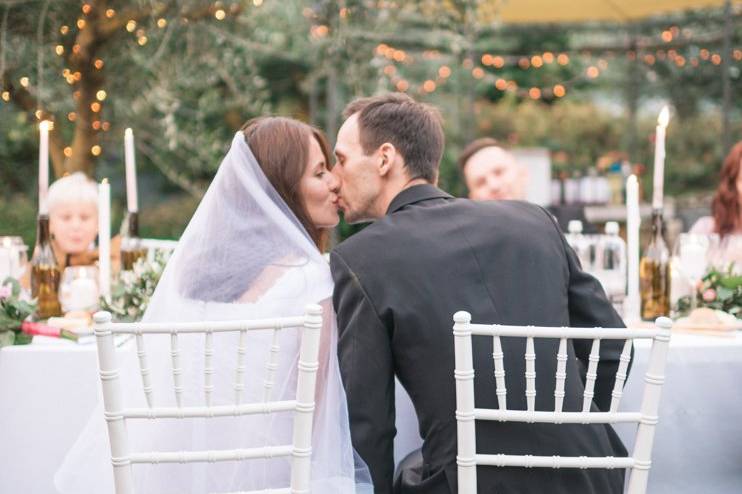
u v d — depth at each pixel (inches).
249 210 74.5
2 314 89.8
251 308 72.9
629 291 102.3
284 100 367.6
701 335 94.2
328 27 216.7
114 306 101.0
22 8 190.7
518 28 328.8
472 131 313.3
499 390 66.2
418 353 69.0
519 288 70.4
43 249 107.2
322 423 72.2
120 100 222.2
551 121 435.8
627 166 309.4
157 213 368.2
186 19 207.5
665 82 396.2
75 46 200.2
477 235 71.6
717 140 413.7
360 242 71.7
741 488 88.0
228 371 72.5
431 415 69.3
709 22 344.8
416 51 322.7
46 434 85.0
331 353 73.0
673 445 88.0
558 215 170.4
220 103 282.2
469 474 66.2
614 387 70.3
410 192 76.5
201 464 72.5
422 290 69.2
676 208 314.7
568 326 72.2
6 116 265.3
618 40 398.0
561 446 68.1
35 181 326.0
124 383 75.4
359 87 228.2
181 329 64.1
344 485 69.4
